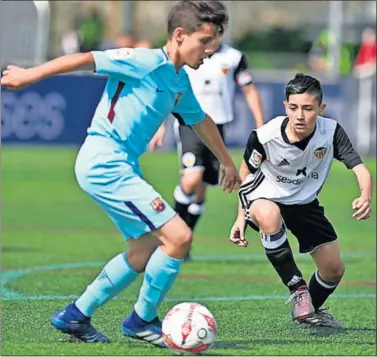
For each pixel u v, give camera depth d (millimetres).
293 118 16531
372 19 73438
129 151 14961
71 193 46281
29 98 63469
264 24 81938
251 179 17547
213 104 28219
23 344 15422
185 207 27672
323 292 18219
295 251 30281
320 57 71375
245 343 16297
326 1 75938
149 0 77562
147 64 14844
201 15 14750
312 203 17719
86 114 63562
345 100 63531
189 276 25078
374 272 26516
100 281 15375
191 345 14594
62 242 31000
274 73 62875
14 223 35656
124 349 15141
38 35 57031
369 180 16578
